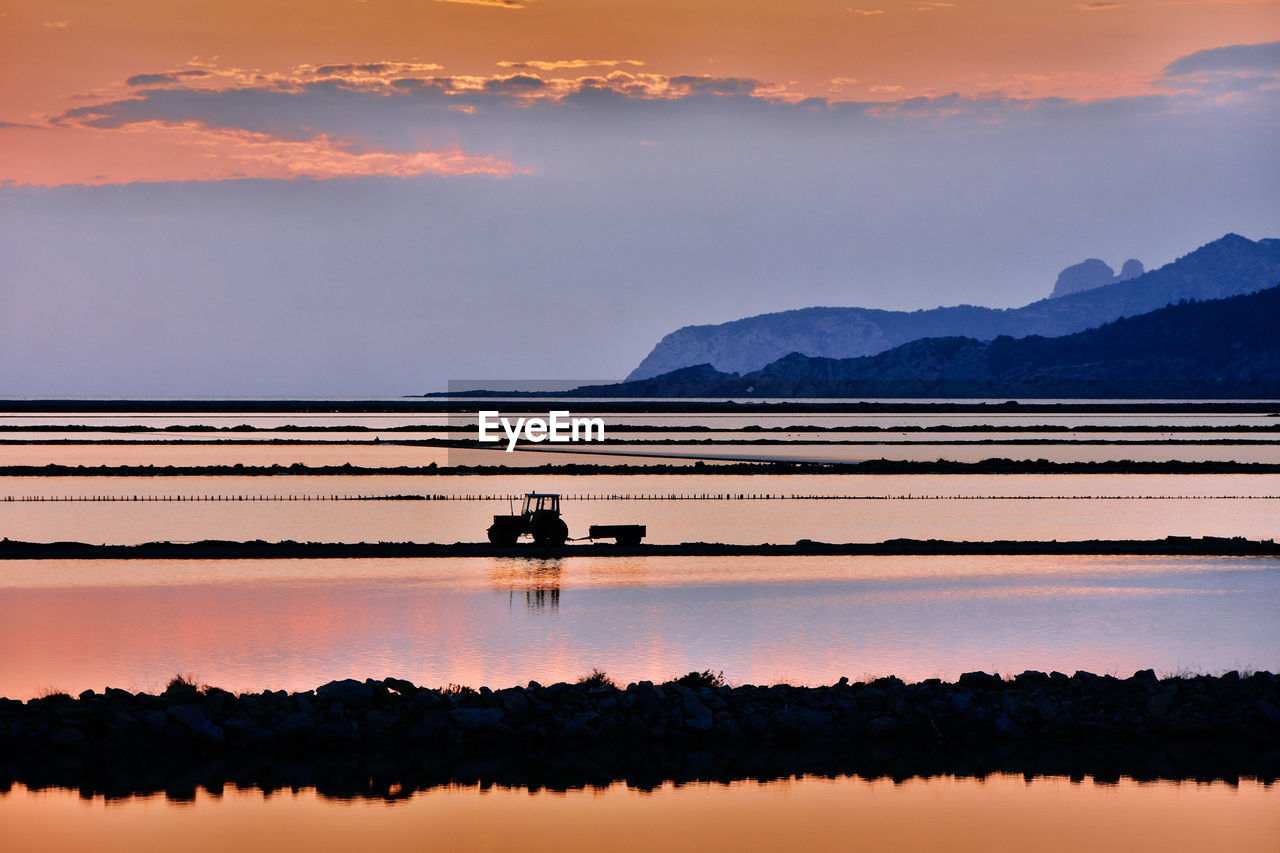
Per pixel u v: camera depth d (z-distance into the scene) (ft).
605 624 500.33
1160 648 460.55
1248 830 293.43
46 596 565.94
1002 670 424.05
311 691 365.40
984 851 280.92
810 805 309.83
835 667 427.33
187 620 506.89
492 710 357.41
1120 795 317.42
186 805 307.17
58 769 331.16
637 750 350.64
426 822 297.12
